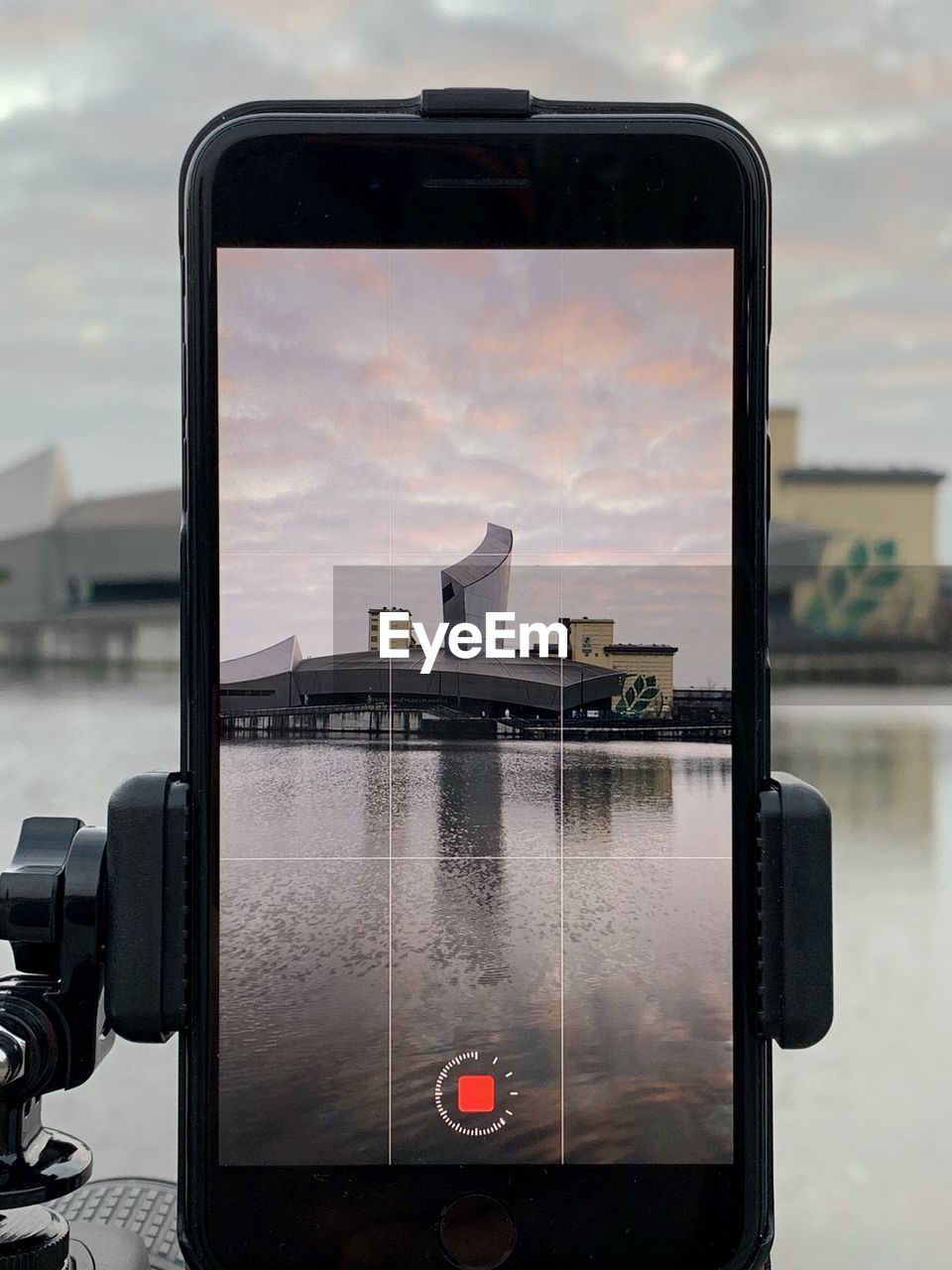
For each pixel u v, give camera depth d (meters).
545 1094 0.23
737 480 0.23
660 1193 0.23
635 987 0.23
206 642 0.23
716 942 0.23
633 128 0.23
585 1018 0.23
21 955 0.23
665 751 0.23
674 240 0.23
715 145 0.23
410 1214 0.23
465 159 0.23
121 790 0.22
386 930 0.23
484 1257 0.23
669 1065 0.23
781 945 0.22
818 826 0.22
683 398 0.23
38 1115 0.23
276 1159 0.23
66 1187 0.22
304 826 0.23
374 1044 0.23
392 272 0.23
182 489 0.23
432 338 0.23
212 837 0.23
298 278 0.23
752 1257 0.23
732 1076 0.23
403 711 0.23
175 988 0.22
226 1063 0.23
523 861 0.23
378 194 0.23
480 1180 0.23
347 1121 0.23
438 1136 0.23
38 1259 0.22
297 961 0.23
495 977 0.23
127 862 0.22
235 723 0.23
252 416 0.23
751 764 0.23
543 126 0.23
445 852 0.23
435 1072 0.23
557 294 0.23
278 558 0.23
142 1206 0.26
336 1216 0.23
